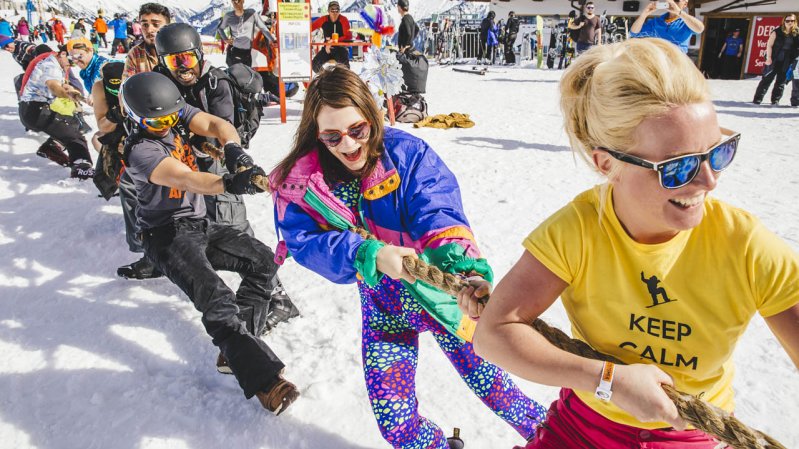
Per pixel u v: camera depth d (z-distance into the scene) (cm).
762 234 119
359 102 192
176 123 298
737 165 644
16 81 655
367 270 184
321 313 354
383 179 201
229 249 310
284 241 223
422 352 311
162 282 407
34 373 304
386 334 212
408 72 929
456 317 192
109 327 347
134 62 426
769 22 2002
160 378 298
